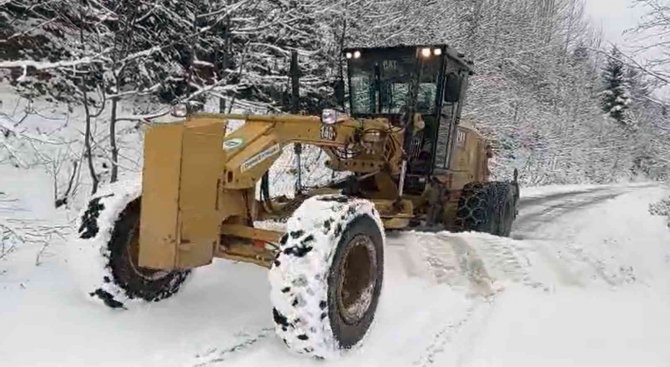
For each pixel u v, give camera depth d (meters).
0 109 7.67
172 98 10.39
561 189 22.66
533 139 25.59
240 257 3.80
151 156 3.51
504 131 21.38
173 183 3.44
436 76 6.85
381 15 13.66
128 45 7.46
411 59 6.93
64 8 8.42
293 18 10.56
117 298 3.90
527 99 24.64
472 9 18.94
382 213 5.77
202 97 9.19
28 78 8.39
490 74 19.91
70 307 3.91
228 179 3.72
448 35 16.56
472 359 3.49
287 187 9.57
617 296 4.84
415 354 3.53
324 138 4.86
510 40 22.03
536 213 12.33
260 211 4.71
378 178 6.58
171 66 9.92
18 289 4.22
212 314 4.00
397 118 6.94
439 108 6.87
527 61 24.22
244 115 4.35
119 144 8.62
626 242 7.64
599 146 36.19
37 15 8.57
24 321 3.63
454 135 7.57
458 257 5.13
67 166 7.68
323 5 12.09
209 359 3.29
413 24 14.81
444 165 7.37
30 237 5.63
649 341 3.88
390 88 7.09
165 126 3.49
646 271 5.77
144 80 9.56
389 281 4.93
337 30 12.96
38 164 7.38
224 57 9.67
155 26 9.64
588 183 32.53
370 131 5.69
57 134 7.93
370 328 3.73
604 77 41.50
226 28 9.54
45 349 3.29
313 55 12.11
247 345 3.51
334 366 3.28
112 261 3.86
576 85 32.19
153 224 3.50
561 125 29.53
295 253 3.23
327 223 3.33
